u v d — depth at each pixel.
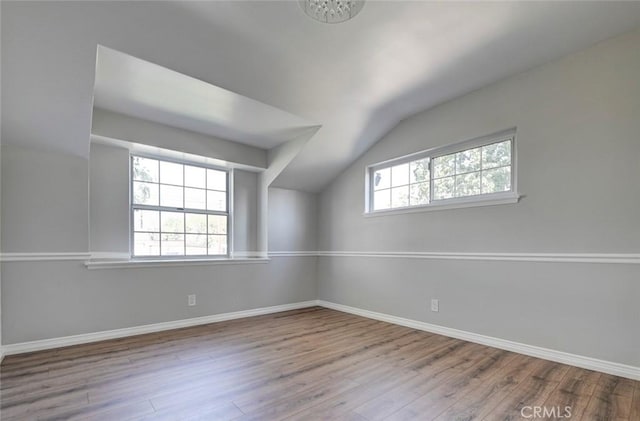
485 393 1.90
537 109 2.53
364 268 3.97
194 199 3.87
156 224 3.55
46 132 2.51
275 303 4.21
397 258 3.58
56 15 1.74
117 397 1.85
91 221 3.04
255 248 4.34
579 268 2.29
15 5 1.65
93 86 2.19
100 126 2.93
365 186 3.99
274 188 4.30
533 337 2.49
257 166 4.14
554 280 2.40
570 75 2.37
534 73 2.55
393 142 3.67
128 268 3.08
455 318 3.01
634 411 1.69
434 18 1.95
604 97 2.22
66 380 2.06
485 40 2.18
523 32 2.10
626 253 2.10
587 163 2.28
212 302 3.64
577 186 2.32
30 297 2.59
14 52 1.87
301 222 4.55
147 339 2.95
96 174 3.09
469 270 2.92
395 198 3.72
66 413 1.68
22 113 2.29
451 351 2.62
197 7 1.82
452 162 3.17
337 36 2.10
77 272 2.80
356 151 3.95
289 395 1.88
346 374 2.17
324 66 2.45
